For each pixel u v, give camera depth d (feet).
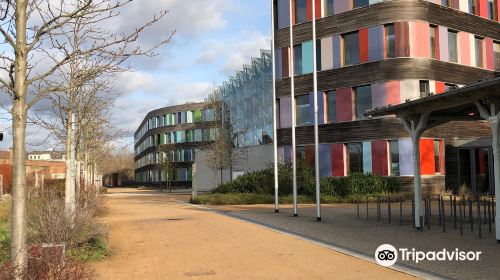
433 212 63.21
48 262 18.81
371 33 102.12
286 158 112.98
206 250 36.63
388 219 54.49
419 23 100.07
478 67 109.19
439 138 101.55
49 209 32.91
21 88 16.61
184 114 252.83
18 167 16.39
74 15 18.43
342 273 27.71
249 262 31.58
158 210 77.05
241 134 170.19
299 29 112.68
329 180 95.86
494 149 37.68
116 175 310.24
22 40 16.67
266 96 147.84
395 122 98.58
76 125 45.50
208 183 180.96
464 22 107.55
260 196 92.17
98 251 33.76
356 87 104.37
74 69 38.73
